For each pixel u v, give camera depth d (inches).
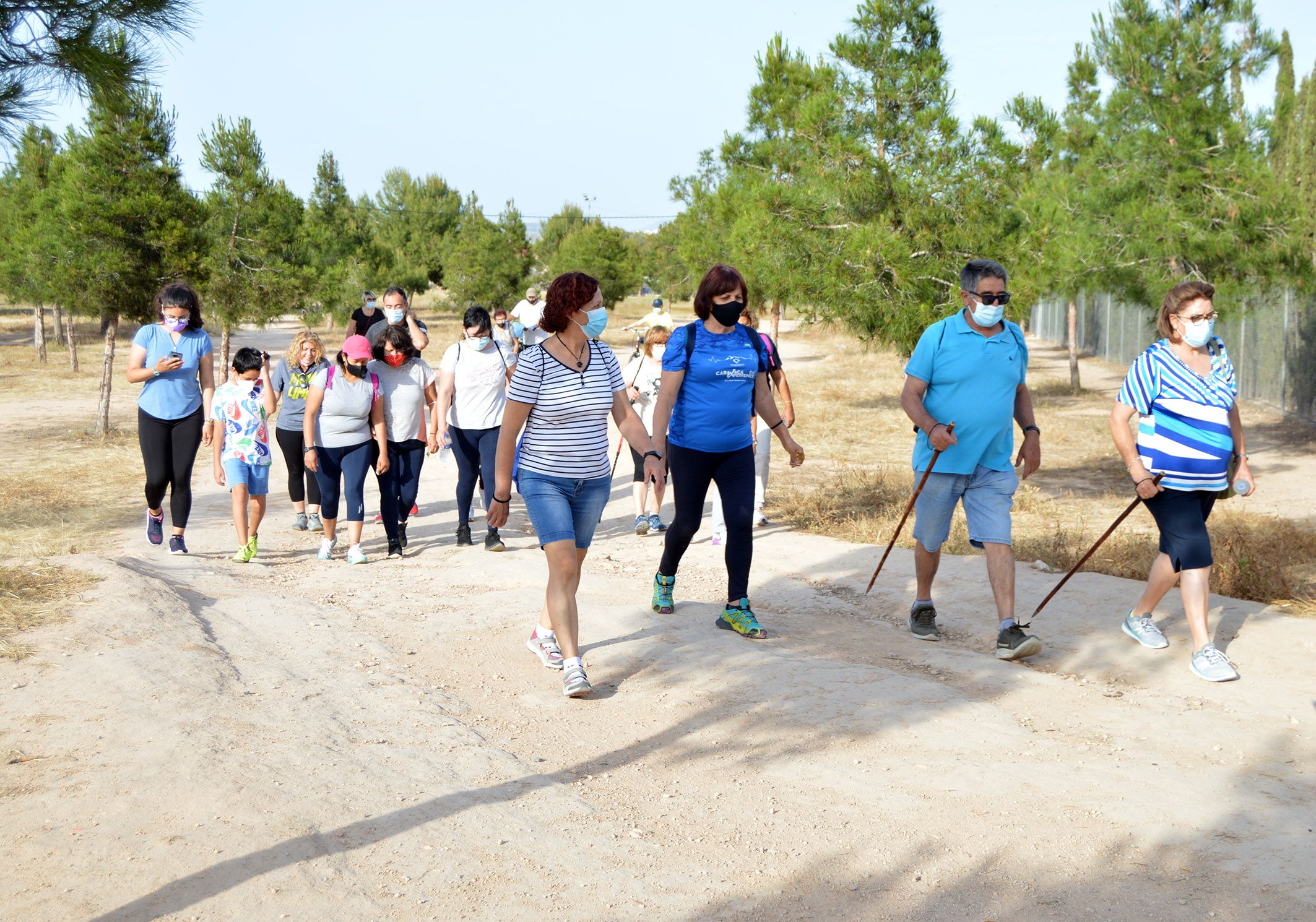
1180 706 177.2
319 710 169.8
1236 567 255.3
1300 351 670.5
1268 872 117.6
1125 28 611.2
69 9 233.0
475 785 143.8
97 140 609.0
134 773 138.9
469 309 320.5
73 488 446.3
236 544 331.0
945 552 303.0
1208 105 596.7
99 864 116.3
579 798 140.9
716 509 319.0
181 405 300.8
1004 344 207.2
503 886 116.0
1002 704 179.9
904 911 111.7
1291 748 157.3
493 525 184.1
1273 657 198.5
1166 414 195.2
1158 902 112.3
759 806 138.7
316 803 133.6
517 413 177.3
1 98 231.9
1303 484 461.4
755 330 220.2
